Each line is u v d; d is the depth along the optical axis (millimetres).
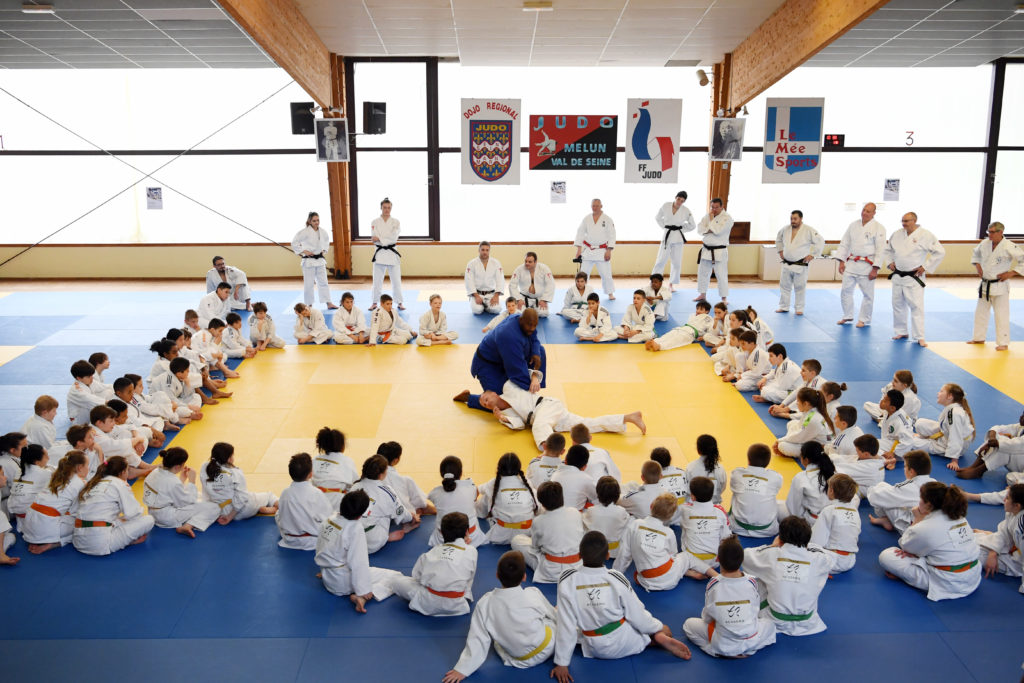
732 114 14430
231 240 16266
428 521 6609
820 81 15797
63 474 6195
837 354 10945
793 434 7727
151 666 4879
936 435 7762
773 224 16453
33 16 10477
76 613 5398
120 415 7559
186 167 15930
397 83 15414
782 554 5199
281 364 10633
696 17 11797
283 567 5977
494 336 8852
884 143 16000
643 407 9094
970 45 12906
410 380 10023
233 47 12523
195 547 6246
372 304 13703
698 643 5055
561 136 14438
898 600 5559
